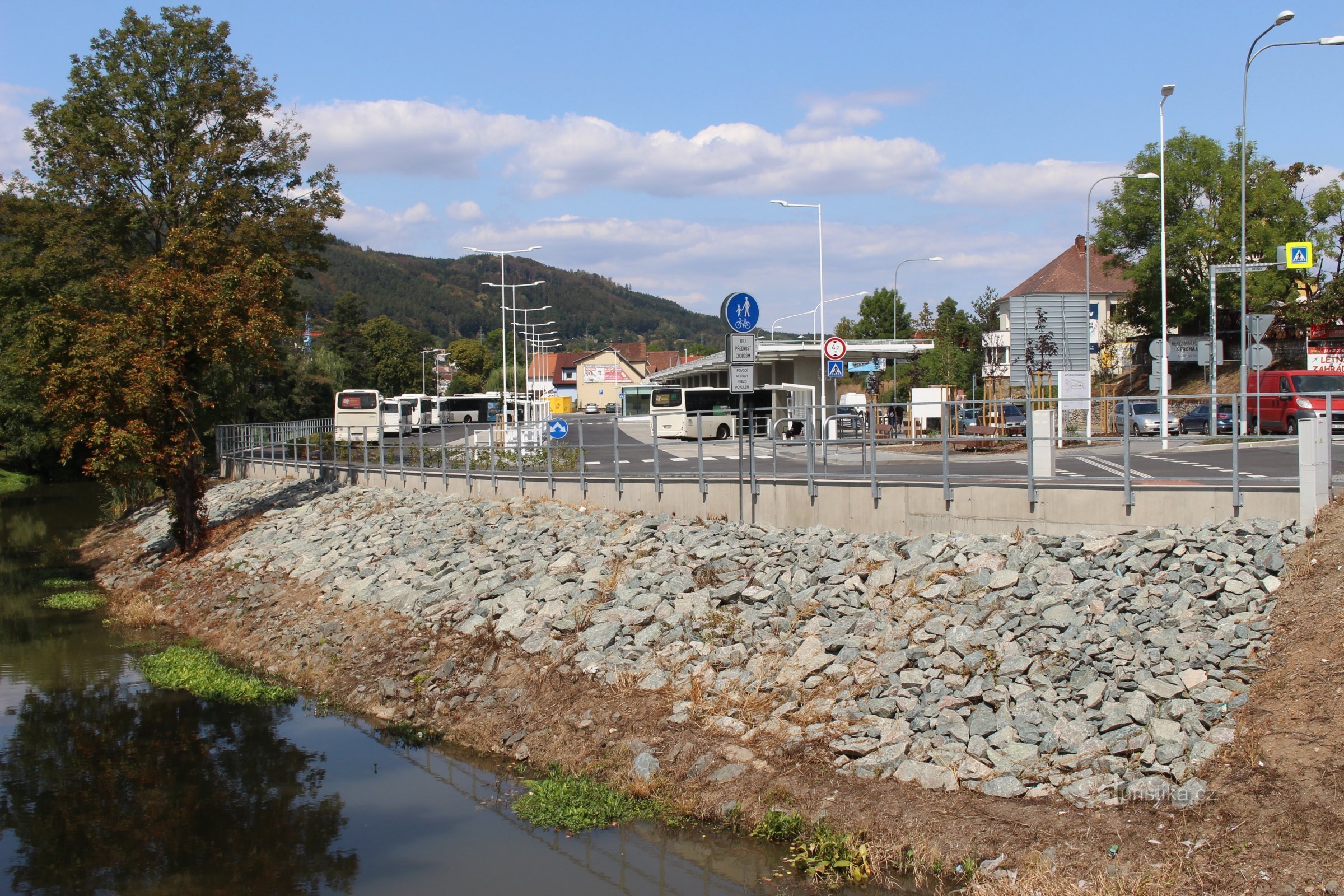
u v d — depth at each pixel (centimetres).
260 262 2872
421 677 1570
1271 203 5459
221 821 1132
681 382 10119
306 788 1227
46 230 3981
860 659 1197
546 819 1077
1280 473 1429
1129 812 849
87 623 2353
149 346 2695
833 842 920
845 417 2173
